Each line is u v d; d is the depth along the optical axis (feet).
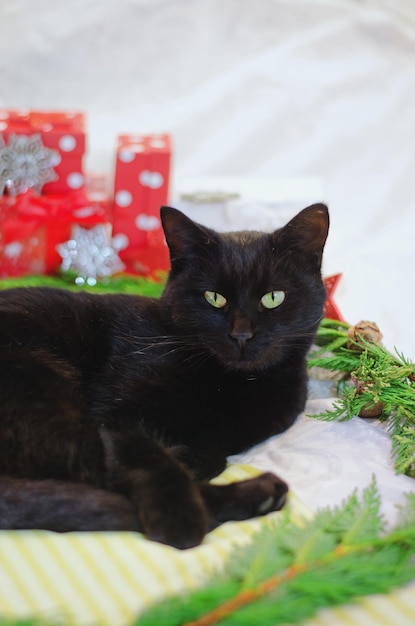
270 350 2.11
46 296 2.23
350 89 3.88
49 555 1.69
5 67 3.75
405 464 1.93
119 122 3.82
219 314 2.10
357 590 1.59
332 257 3.38
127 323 2.21
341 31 3.87
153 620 1.50
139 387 2.09
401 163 3.82
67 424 1.89
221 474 2.03
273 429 2.17
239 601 1.54
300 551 1.65
